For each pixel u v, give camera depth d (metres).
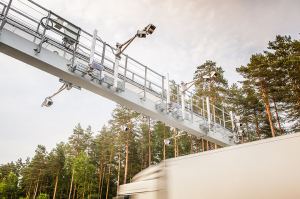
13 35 11.03
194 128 18.28
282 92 29.50
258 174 4.21
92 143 66.56
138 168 54.69
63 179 66.88
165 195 5.60
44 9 12.20
